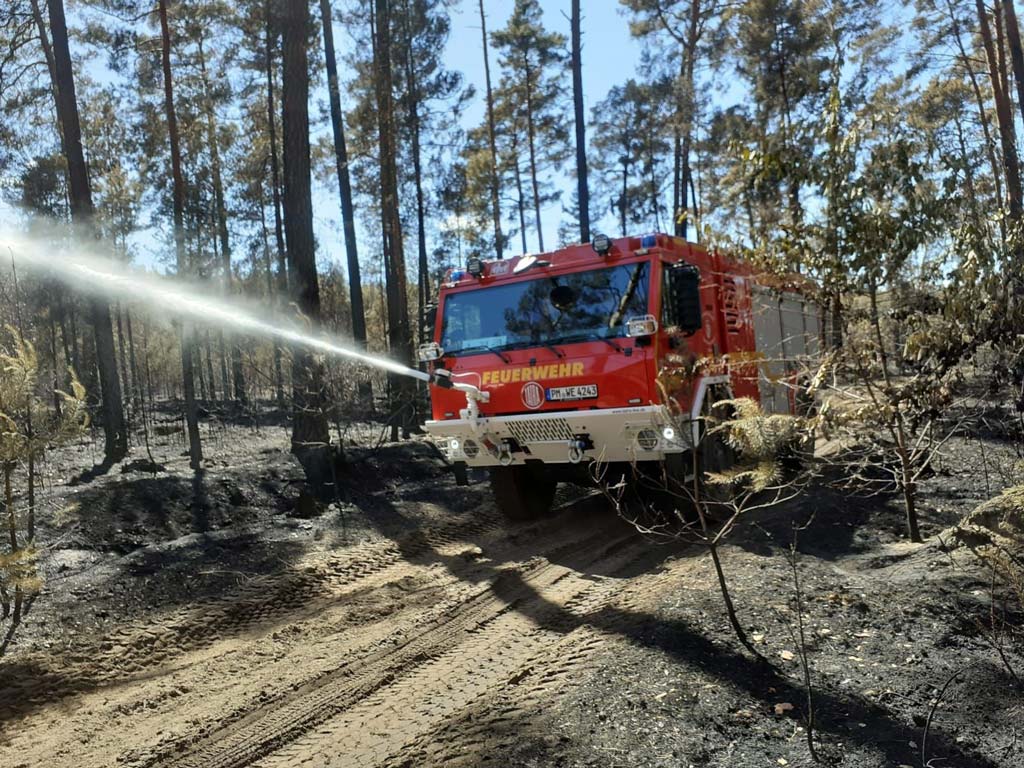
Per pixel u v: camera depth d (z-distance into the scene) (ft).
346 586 24.82
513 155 114.83
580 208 69.97
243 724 15.55
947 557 21.29
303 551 28.37
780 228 19.95
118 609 22.04
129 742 14.93
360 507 36.32
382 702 16.29
